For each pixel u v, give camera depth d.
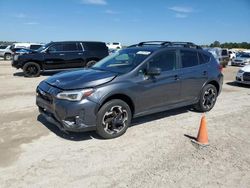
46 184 3.67
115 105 5.16
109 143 5.04
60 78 5.44
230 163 4.41
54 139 5.16
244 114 7.31
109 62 6.22
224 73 18.89
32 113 6.84
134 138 5.32
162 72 5.98
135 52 6.11
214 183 3.81
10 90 10.13
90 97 4.86
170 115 6.93
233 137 5.57
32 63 14.40
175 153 4.71
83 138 5.23
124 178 3.86
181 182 3.80
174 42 6.82
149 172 4.04
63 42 15.15
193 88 6.75
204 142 5.09
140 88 5.51
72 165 4.19
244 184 3.81
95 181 3.77
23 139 5.13
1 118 6.38
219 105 8.30
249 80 12.06
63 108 4.80
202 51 7.18
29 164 4.18
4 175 3.85
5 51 30.84
